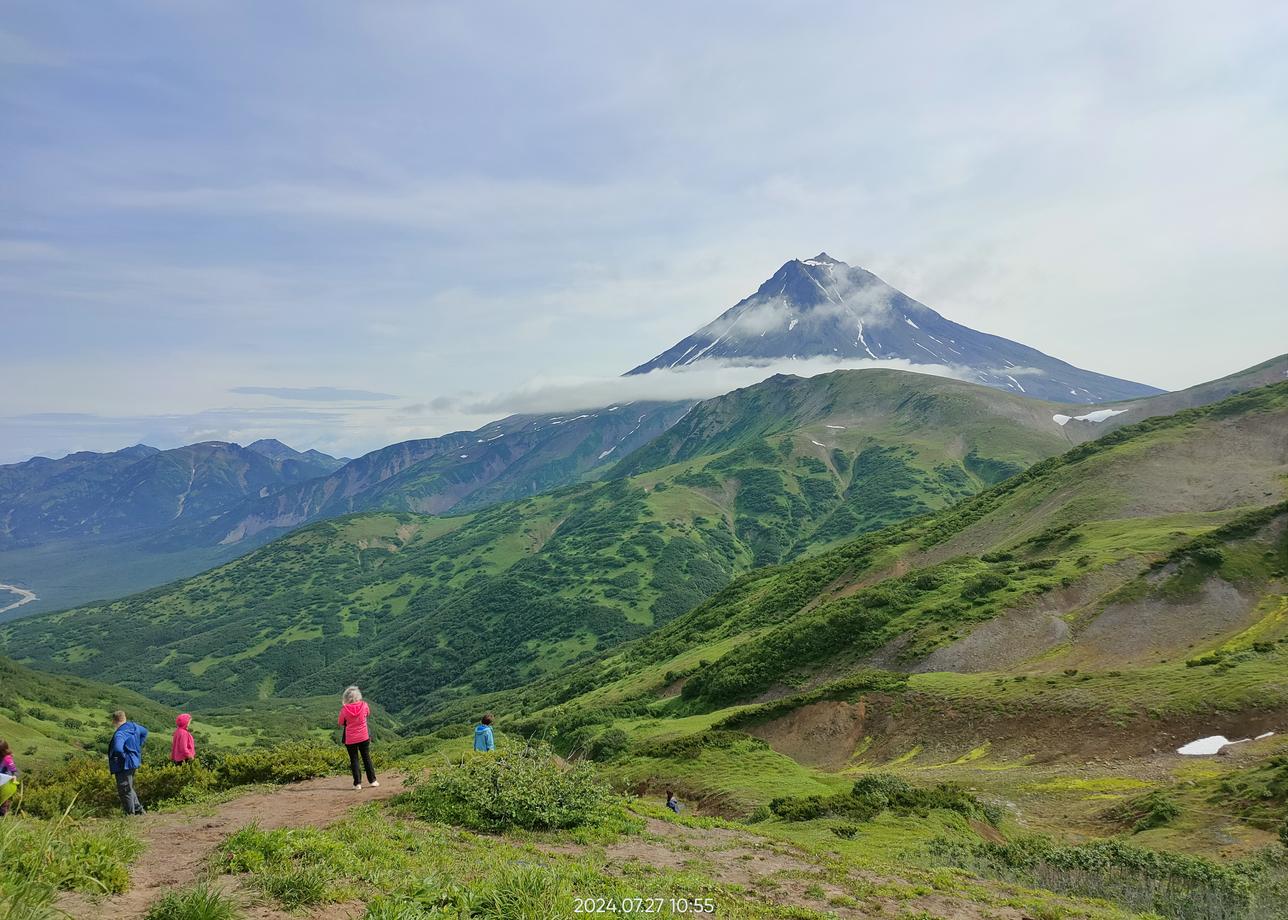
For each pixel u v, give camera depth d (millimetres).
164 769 19109
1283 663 43281
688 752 41844
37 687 148375
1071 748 41750
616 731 62438
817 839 23719
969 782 39438
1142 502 89312
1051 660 59250
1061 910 13938
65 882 7883
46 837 8289
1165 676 45812
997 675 56281
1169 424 110625
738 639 99500
